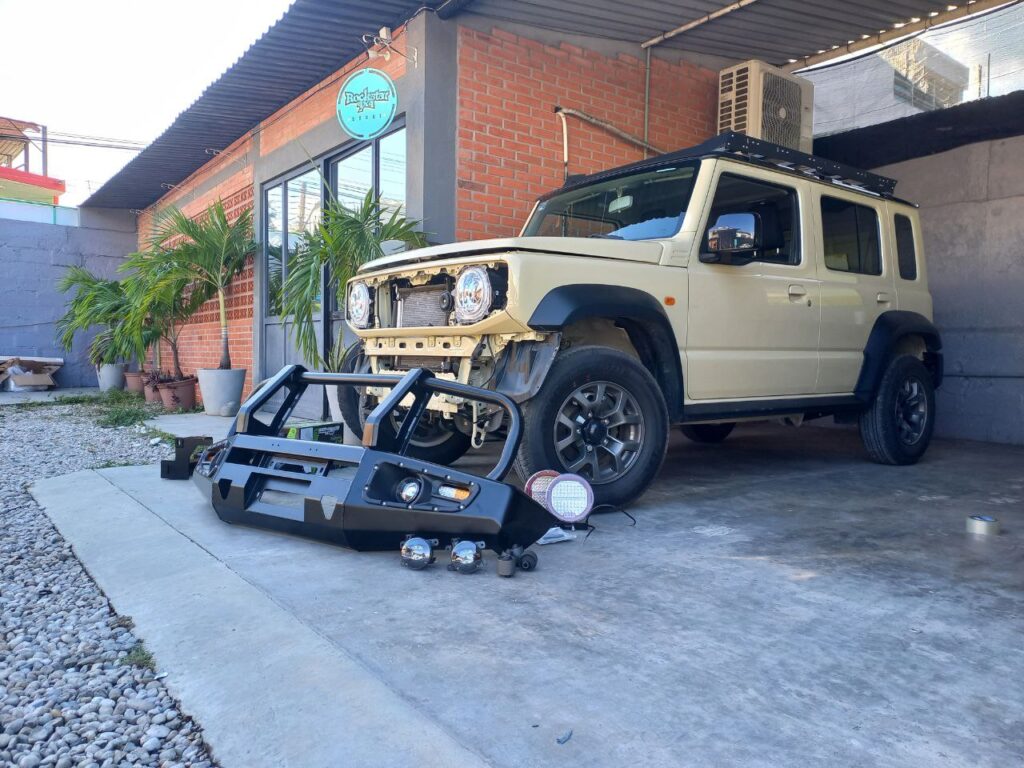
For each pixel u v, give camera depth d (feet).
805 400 16.99
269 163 32.45
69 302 45.93
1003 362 24.45
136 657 8.09
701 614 9.05
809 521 13.57
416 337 14.47
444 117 21.97
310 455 11.68
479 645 8.10
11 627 9.28
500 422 13.00
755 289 15.61
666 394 14.30
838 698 7.00
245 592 9.71
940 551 11.76
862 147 27.45
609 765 5.90
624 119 25.63
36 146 68.85
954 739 6.31
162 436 26.05
